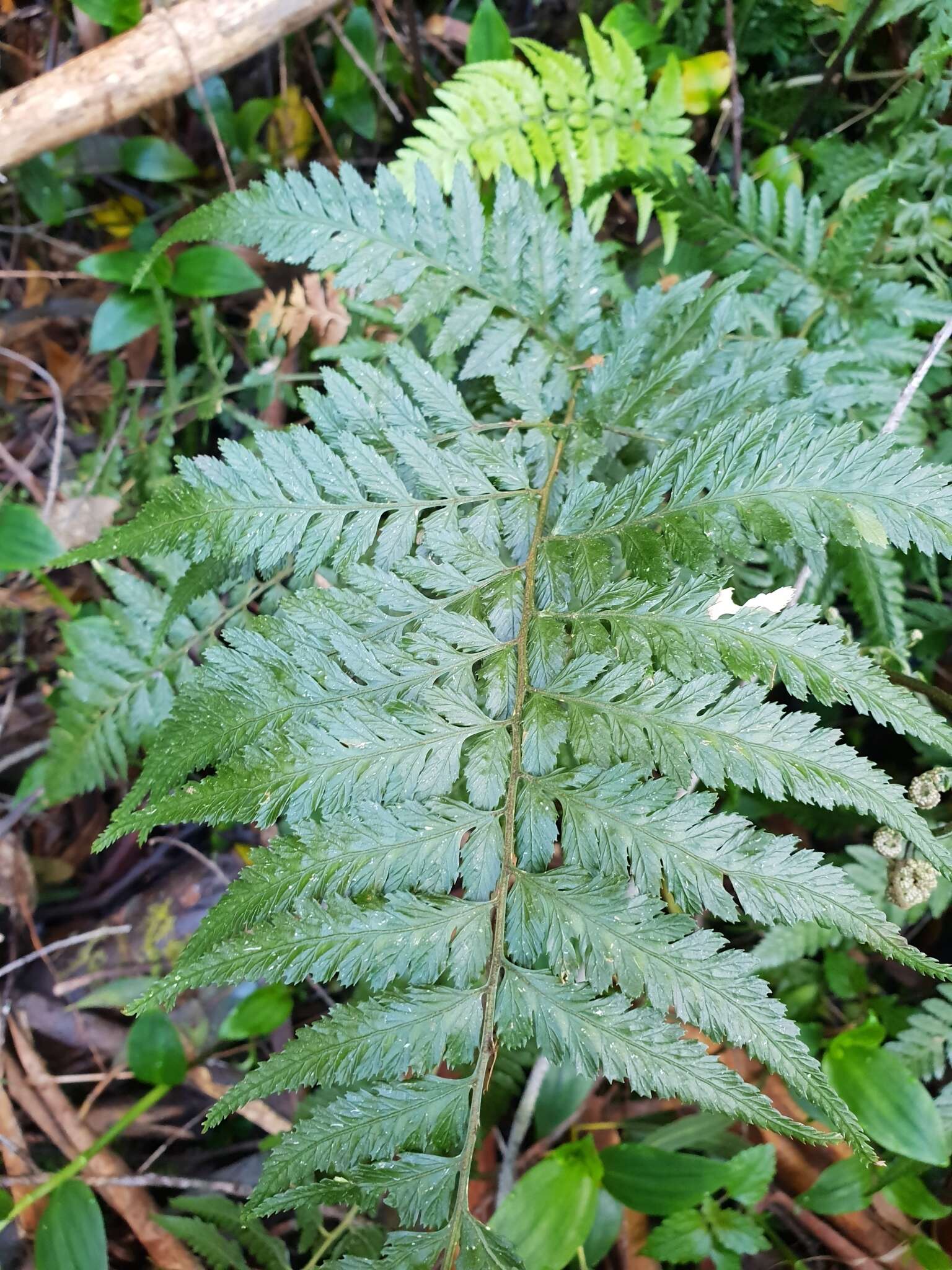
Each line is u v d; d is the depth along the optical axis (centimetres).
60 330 79
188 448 71
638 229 58
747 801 58
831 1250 53
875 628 49
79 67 62
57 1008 66
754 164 62
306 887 33
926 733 32
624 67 57
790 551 43
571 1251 47
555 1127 53
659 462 38
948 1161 47
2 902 69
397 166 55
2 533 67
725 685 34
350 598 38
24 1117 63
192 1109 64
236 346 74
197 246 68
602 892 33
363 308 54
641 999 55
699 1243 50
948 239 54
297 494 38
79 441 78
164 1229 60
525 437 43
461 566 39
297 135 75
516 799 34
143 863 71
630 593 36
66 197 78
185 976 32
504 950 33
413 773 35
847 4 55
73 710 59
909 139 54
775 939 53
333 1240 56
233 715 35
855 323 51
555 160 56
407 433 40
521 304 45
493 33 62
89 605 75
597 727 35
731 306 43
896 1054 50
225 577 47
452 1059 33
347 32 70
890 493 34
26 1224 60
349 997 63
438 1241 31
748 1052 31
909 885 45
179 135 77
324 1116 32
